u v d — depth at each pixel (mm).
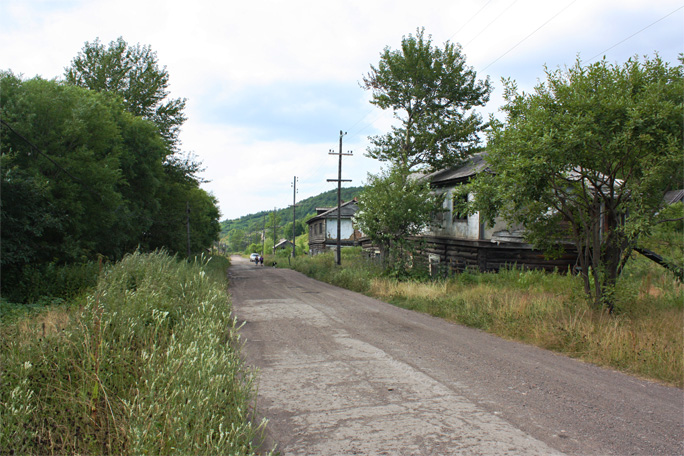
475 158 22766
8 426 3057
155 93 29578
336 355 7160
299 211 170375
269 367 6438
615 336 6977
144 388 3885
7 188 12375
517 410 4695
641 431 4152
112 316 5551
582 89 8766
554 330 7848
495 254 17391
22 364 3945
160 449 3072
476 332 9094
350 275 20312
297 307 12938
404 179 20812
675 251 11320
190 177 31188
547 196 9406
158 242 28812
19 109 13969
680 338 6969
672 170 8203
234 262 73375
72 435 3379
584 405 4852
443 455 3633
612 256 9547
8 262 12820
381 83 26578
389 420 4410
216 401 3781
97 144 16547
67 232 15133
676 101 8180
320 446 3811
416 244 21234
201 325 6168
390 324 10047
